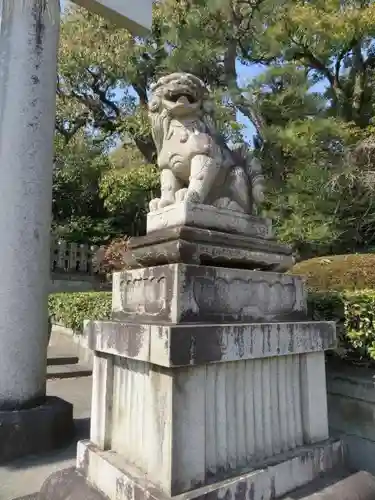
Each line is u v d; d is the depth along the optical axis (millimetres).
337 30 8344
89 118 13547
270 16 8875
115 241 11750
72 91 12547
